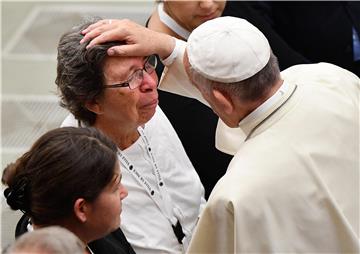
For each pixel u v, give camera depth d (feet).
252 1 44.93
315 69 28.37
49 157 20.81
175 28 34.55
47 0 95.76
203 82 24.91
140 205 28.84
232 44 24.47
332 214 24.44
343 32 44.42
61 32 86.99
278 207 23.84
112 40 25.85
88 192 20.93
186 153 34.47
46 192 20.72
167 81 29.45
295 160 24.49
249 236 23.45
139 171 28.99
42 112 71.36
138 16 88.99
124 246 25.89
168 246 29.09
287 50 39.19
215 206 23.80
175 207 29.84
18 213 41.39
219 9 34.47
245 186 23.70
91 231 21.66
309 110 25.62
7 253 16.67
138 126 28.14
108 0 94.12
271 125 25.17
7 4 94.53
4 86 76.13
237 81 24.32
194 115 34.27
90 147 21.16
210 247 24.38
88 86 26.13
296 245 24.04
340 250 24.67
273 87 25.26
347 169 25.35
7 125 69.31
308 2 44.70
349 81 28.04
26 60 81.15
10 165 21.66
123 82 26.03
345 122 25.94
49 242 16.05
